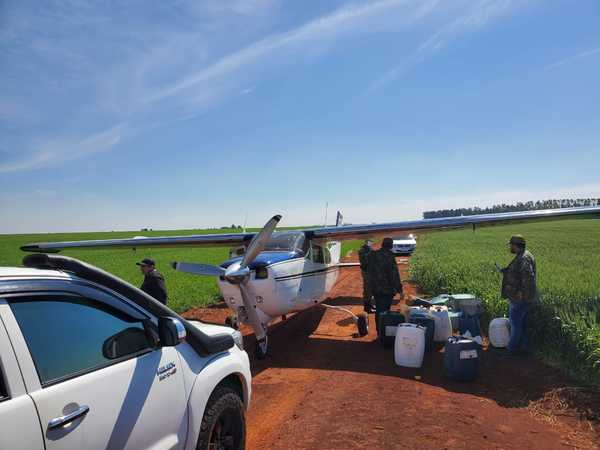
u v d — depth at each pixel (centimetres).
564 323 598
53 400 198
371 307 1003
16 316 204
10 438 178
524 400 488
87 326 238
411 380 564
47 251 908
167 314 292
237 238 909
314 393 524
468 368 546
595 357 532
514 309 639
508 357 643
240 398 354
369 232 857
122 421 230
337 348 735
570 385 518
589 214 744
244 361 361
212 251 4025
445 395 508
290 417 457
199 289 1381
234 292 711
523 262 625
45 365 206
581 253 2075
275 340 803
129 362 248
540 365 600
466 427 423
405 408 470
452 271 1246
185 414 278
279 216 649
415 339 614
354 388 538
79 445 206
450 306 818
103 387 225
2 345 191
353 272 1912
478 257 1788
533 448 382
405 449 382
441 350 698
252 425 442
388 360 659
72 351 222
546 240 3428
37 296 219
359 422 438
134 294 274
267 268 706
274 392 534
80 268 248
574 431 414
